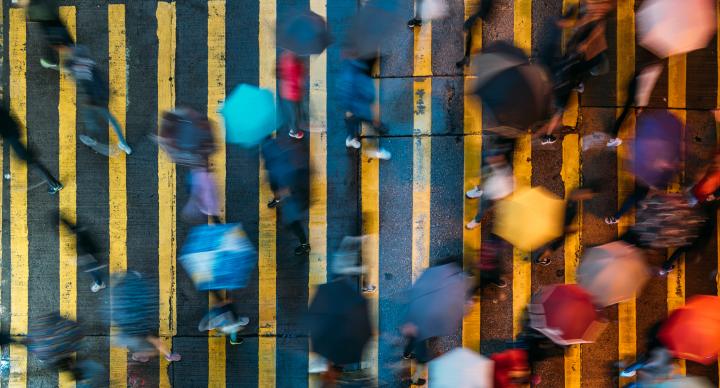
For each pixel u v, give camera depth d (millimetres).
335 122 8352
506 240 7629
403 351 8258
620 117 7988
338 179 8359
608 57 8234
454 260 8305
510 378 6930
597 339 8242
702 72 8219
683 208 7703
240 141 7355
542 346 7707
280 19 8359
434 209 8336
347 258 8352
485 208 8031
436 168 8328
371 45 7066
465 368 6902
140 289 8109
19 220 8508
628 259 7156
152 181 8461
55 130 8484
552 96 7492
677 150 6887
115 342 8430
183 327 8414
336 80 8352
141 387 8414
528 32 8273
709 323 6980
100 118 8383
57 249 8484
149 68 8461
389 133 8352
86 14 8461
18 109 8484
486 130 8258
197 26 8430
